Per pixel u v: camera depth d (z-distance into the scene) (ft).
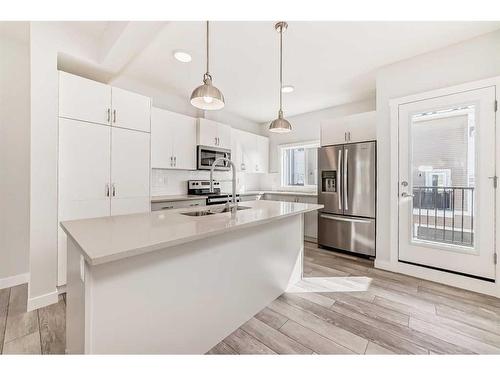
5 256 7.88
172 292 4.26
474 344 5.02
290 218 7.77
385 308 6.48
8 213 7.93
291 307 6.57
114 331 3.51
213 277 5.03
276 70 9.38
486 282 7.22
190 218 5.16
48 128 6.73
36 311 6.39
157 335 4.04
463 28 6.82
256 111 14.98
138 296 3.77
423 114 8.37
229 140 14.28
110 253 2.79
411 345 5.00
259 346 5.01
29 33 6.91
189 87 11.20
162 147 10.91
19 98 8.10
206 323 4.88
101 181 7.83
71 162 7.19
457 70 7.61
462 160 7.71
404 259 8.86
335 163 11.53
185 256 4.46
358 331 5.49
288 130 7.48
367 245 10.45
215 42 7.45
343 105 13.64
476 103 7.28
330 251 11.73
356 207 10.80
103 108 7.87
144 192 9.00
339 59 8.52
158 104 11.67
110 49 7.15
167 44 7.59
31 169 6.47
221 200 12.89
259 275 6.36
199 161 12.41
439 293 7.32
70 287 4.25
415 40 7.39
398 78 8.81
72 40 7.29
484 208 7.25
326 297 7.12
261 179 18.21
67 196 7.12
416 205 8.66
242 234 5.79
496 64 7.01
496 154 7.02
